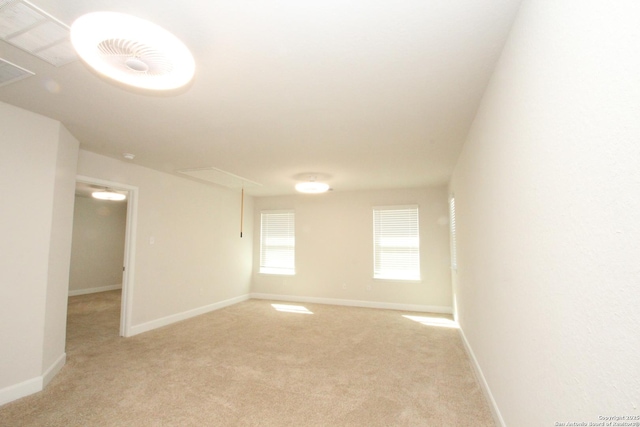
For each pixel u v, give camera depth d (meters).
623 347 0.73
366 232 6.16
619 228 0.73
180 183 4.97
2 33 1.57
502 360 1.90
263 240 6.97
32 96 2.28
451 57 1.79
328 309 5.77
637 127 0.67
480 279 2.54
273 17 1.44
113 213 8.19
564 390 1.06
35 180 2.59
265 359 3.29
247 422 2.15
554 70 1.07
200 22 1.48
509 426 1.78
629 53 0.69
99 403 2.38
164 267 4.63
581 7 0.89
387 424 2.13
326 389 2.63
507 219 1.68
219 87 2.12
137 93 2.22
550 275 1.15
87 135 3.10
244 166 4.29
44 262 2.63
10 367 2.40
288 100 2.32
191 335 4.12
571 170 0.97
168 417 2.20
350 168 4.38
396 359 3.30
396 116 2.61
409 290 5.77
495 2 1.37
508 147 1.63
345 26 1.51
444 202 5.70
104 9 1.41
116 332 4.24
